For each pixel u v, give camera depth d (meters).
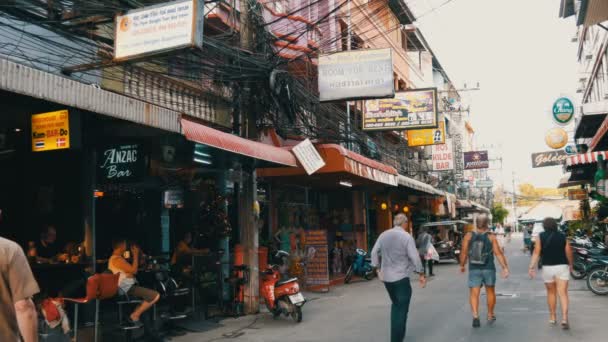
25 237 9.59
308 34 16.84
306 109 13.60
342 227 23.41
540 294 13.00
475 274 9.10
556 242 8.84
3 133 8.78
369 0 22.73
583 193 28.05
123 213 12.52
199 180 12.31
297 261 16.52
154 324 8.95
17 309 3.26
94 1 7.65
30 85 5.84
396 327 7.57
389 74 12.68
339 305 12.80
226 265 12.36
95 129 8.67
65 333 7.18
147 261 11.32
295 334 9.22
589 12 12.84
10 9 7.63
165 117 7.75
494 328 8.84
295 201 19.89
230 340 8.92
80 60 9.12
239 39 11.27
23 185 9.63
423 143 25.91
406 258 7.72
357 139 19.48
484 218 9.25
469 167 43.41
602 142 16.33
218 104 13.22
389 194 27.75
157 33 6.92
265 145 10.83
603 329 8.52
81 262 9.06
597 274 13.00
